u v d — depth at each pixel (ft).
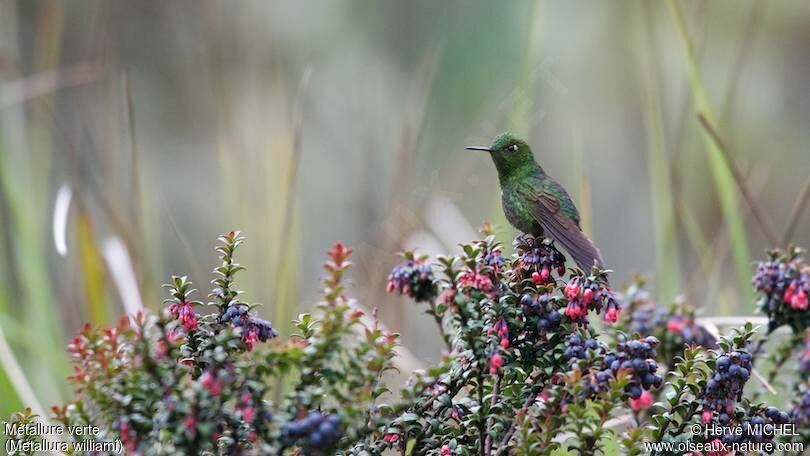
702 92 30.91
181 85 48.83
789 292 20.33
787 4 50.60
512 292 18.07
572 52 49.21
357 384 15.34
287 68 48.39
